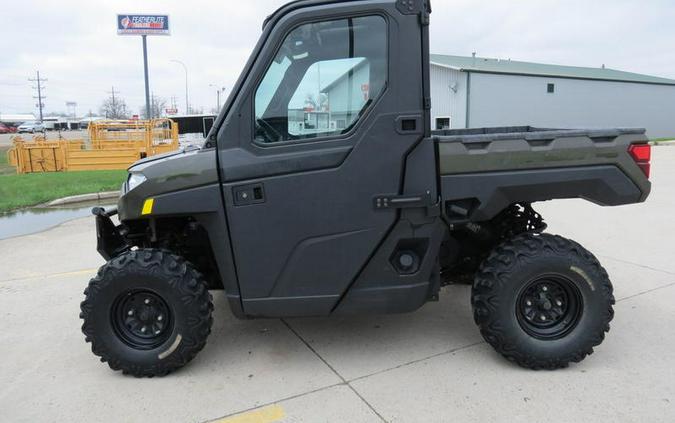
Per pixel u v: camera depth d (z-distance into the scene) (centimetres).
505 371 333
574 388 309
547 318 335
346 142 311
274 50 307
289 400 306
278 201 316
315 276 324
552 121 3441
